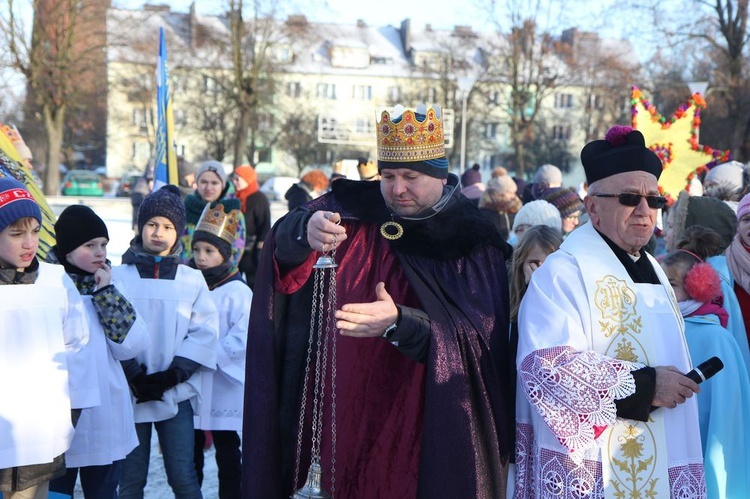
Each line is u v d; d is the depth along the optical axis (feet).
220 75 114.11
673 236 14.60
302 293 9.29
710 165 22.70
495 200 23.90
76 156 195.52
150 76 110.42
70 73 95.91
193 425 13.57
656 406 7.88
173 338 13.26
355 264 9.04
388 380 8.93
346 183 9.30
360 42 188.03
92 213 12.40
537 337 8.06
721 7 84.99
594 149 8.59
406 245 8.81
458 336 8.32
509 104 120.67
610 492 7.92
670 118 23.09
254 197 26.55
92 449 11.63
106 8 98.22
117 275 13.46
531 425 8.59
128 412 12.19
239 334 14.53
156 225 13.62
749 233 11.95
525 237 11.33
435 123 8.70
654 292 8.48
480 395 8.29
